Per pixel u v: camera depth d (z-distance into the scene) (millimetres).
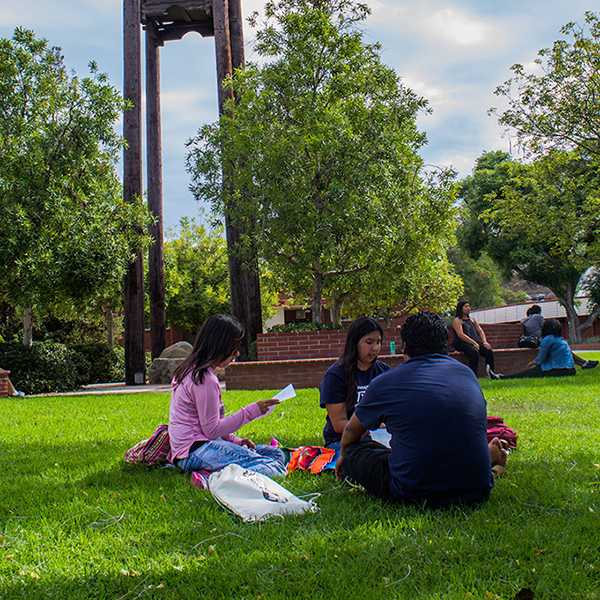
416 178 16547
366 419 4461
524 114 21156
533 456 5883
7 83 16703
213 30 21000
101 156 17812
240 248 16344
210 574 3314
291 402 10422
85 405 11570
